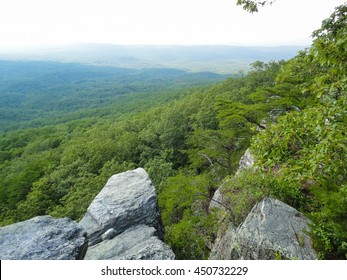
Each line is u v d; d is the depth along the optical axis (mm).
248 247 7199
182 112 47031
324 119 4199
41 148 71250
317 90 4680
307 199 8469
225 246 9133
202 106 44938
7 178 43312
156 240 8625
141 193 11445
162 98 148125
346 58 4516
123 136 45594
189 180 16578
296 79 13812
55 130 100125
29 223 6559
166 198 16859
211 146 23734
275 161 5129
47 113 198000
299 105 12695
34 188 28891
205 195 16219
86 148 40969
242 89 40219
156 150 41594
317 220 7156
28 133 96938
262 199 8641
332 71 4617
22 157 62375
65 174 33438
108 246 8883
